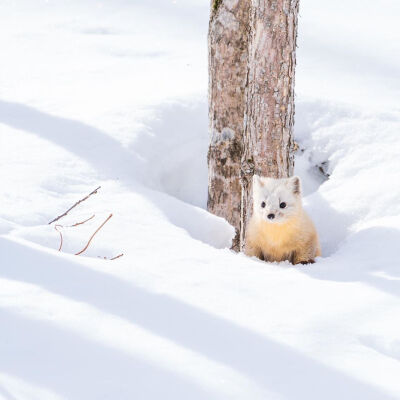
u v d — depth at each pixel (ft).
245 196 38.47
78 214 32.73
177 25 95.09
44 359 16.62
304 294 22.89
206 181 49.37
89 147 44.09
